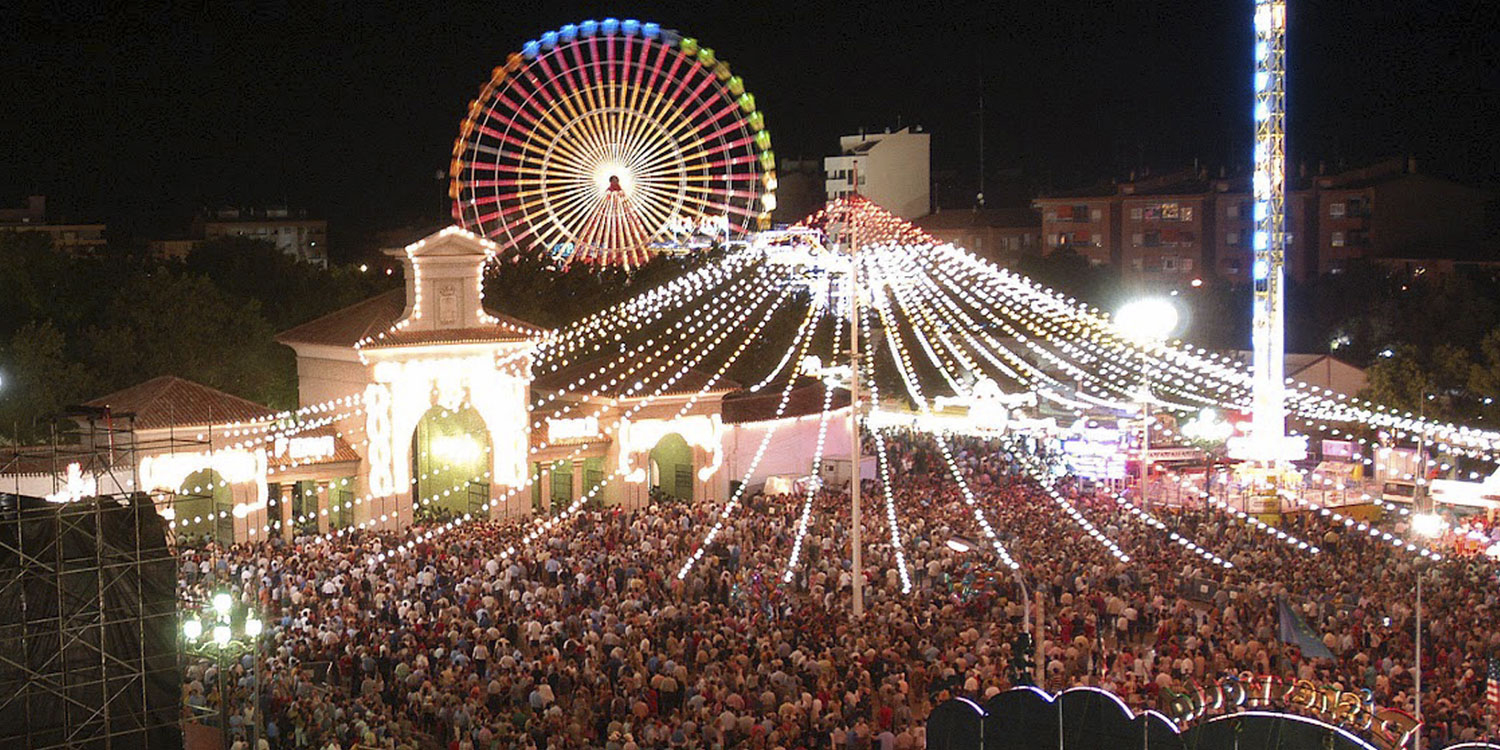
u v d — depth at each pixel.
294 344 73.75
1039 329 99.44
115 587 36.56
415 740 40.00
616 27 98.00
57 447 40.88
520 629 48.16
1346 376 91.25
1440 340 97.31
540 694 40.34
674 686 41.53
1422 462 71.12
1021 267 131.25
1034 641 44.47
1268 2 72.44
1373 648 44.16
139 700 36.78
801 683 41.06
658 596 52.03
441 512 71.62
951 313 103.69
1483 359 92.25
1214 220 147.12
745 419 80.44
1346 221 139.62
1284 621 43.34
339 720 38.59
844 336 97.00
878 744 37.38
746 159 102.44
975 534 59.41
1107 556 55.16
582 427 75.44
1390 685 39.66
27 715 35.09
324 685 42.44
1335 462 81.38
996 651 42.69
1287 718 28.64
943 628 45.44
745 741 37.34
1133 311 73.00
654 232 99.62
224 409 64.38
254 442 65.06
